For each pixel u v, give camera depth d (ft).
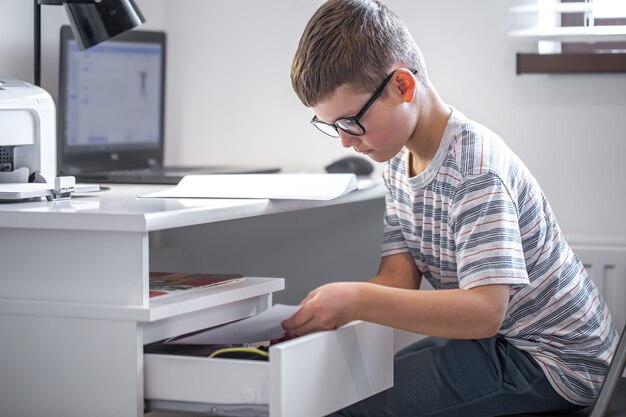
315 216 6.64
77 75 6.47
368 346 4.08
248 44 7.47
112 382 3.67
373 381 4.13
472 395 4.49
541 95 6.87
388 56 4.27
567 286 4.58
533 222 4.43
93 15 5.48
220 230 6.91
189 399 3.64
